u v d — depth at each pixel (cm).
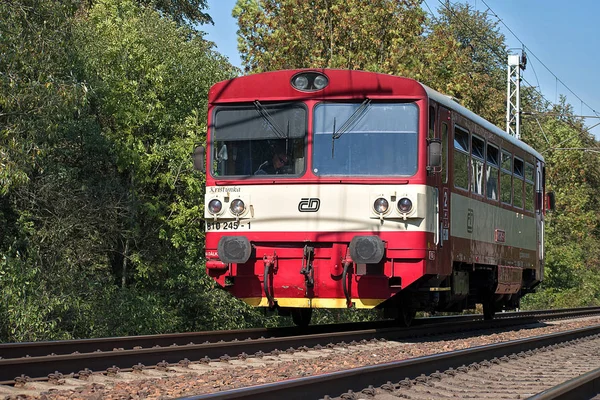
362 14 2355
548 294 4116
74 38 1608
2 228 1709
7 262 1527
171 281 1958
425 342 1266
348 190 1170
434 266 1189
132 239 2011
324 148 1189
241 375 816
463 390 774
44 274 1659
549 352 1214
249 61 2380
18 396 645
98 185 1972
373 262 1132
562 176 4700
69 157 1989
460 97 2684
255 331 1265
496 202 1567
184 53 2105
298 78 1207
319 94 1198
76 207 1852
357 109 1192
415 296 1317
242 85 1225
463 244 1348
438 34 2595
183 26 2266
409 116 1180
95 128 1952
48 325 1554
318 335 1146
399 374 791
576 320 2312
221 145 1225
